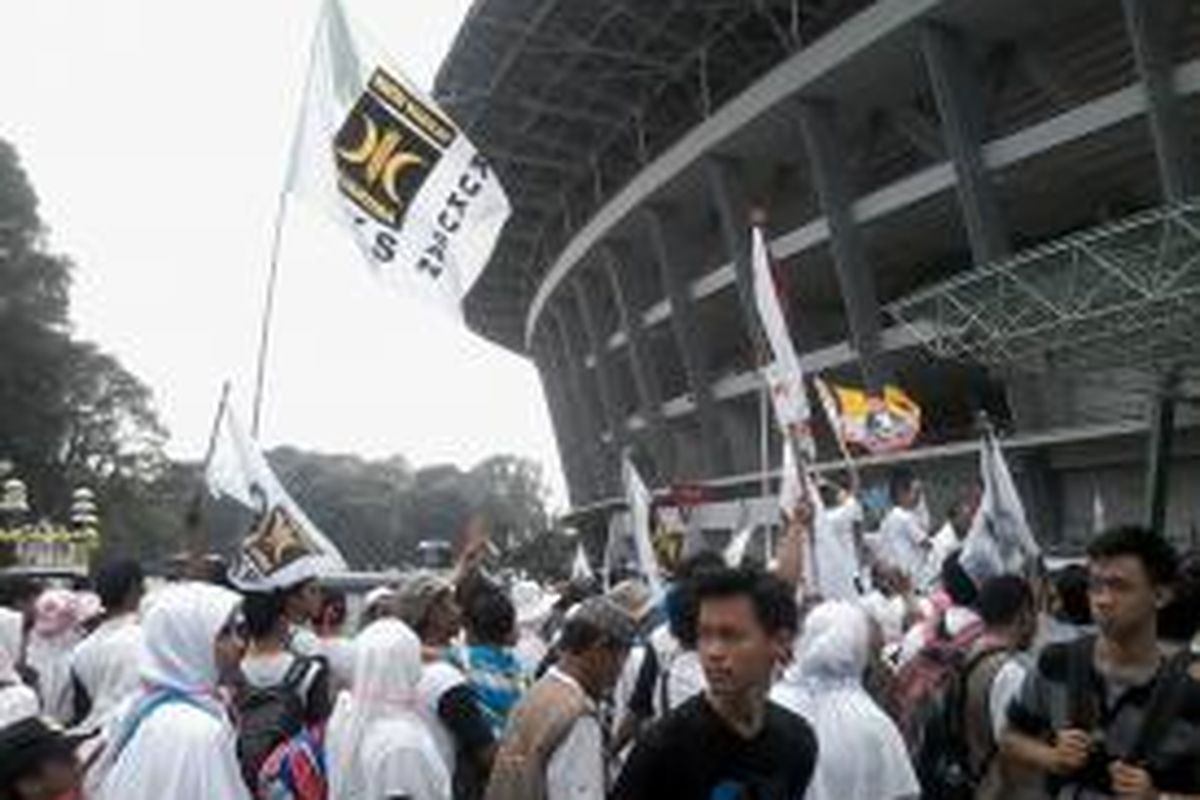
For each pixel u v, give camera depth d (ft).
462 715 23.41
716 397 176.86
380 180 32.12
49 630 33.32
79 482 237.25
